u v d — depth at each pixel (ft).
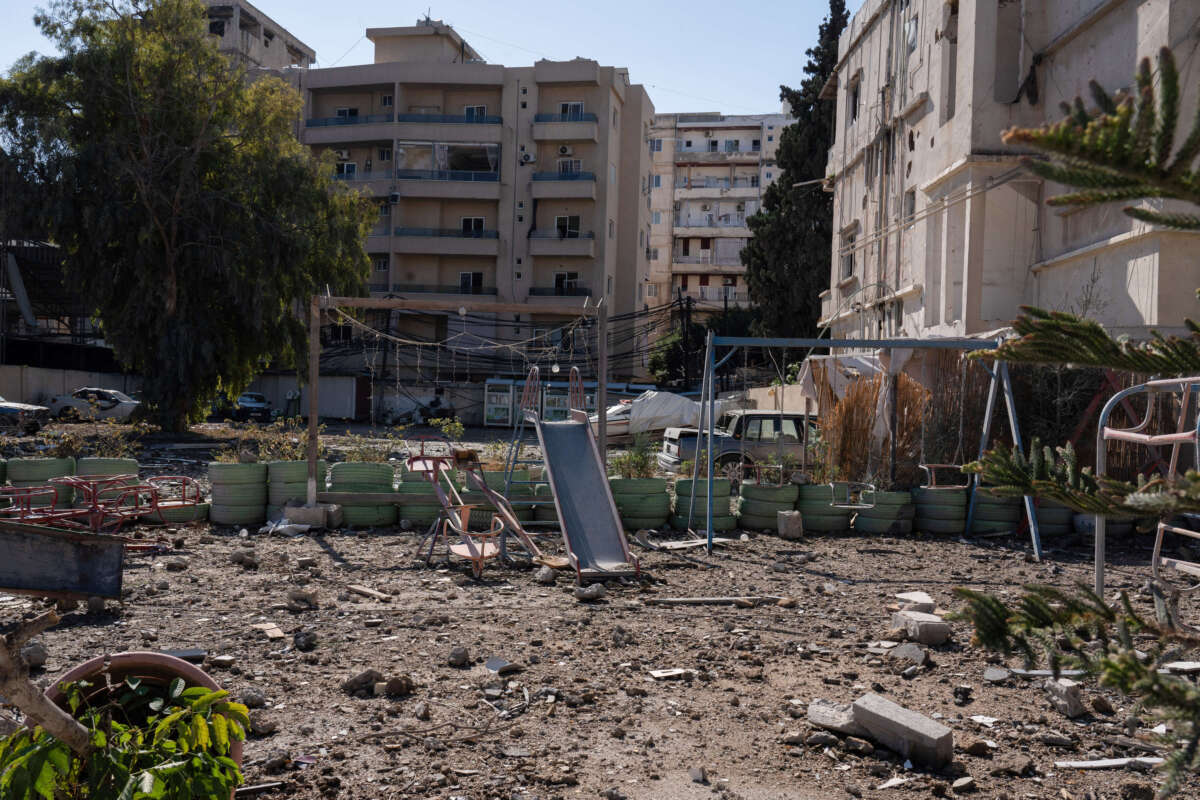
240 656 21.16
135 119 96.94
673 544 38.60
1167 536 41.50
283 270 102.01
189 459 76.02
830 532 43.45
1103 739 16.65
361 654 21.50
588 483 36.78
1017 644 6.45
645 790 14.35
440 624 24.63
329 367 169.78
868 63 91.35
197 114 99.40
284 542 37.55
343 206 121.90
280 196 102.94
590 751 15.90
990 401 41.93
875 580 32.22
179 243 100.99
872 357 54.49
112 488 35.99
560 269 180.34
